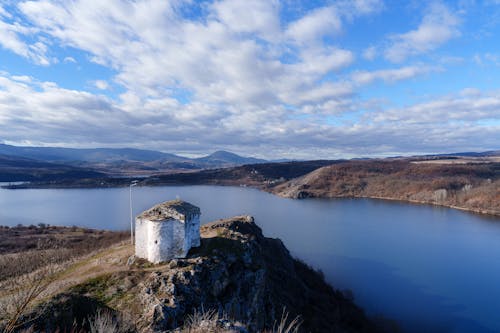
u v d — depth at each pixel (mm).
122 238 64250
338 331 37719
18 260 42188
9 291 24484
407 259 69688
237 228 49406
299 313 37594
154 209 34031
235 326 17469
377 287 55562
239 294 32000
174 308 24375
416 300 50875
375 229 98062
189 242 34281
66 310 18312
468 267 64500
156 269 30156
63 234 73438
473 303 49750
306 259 69438
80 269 31781
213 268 31297
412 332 42281
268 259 46125
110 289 26453
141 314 23234
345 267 64875
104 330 16828
